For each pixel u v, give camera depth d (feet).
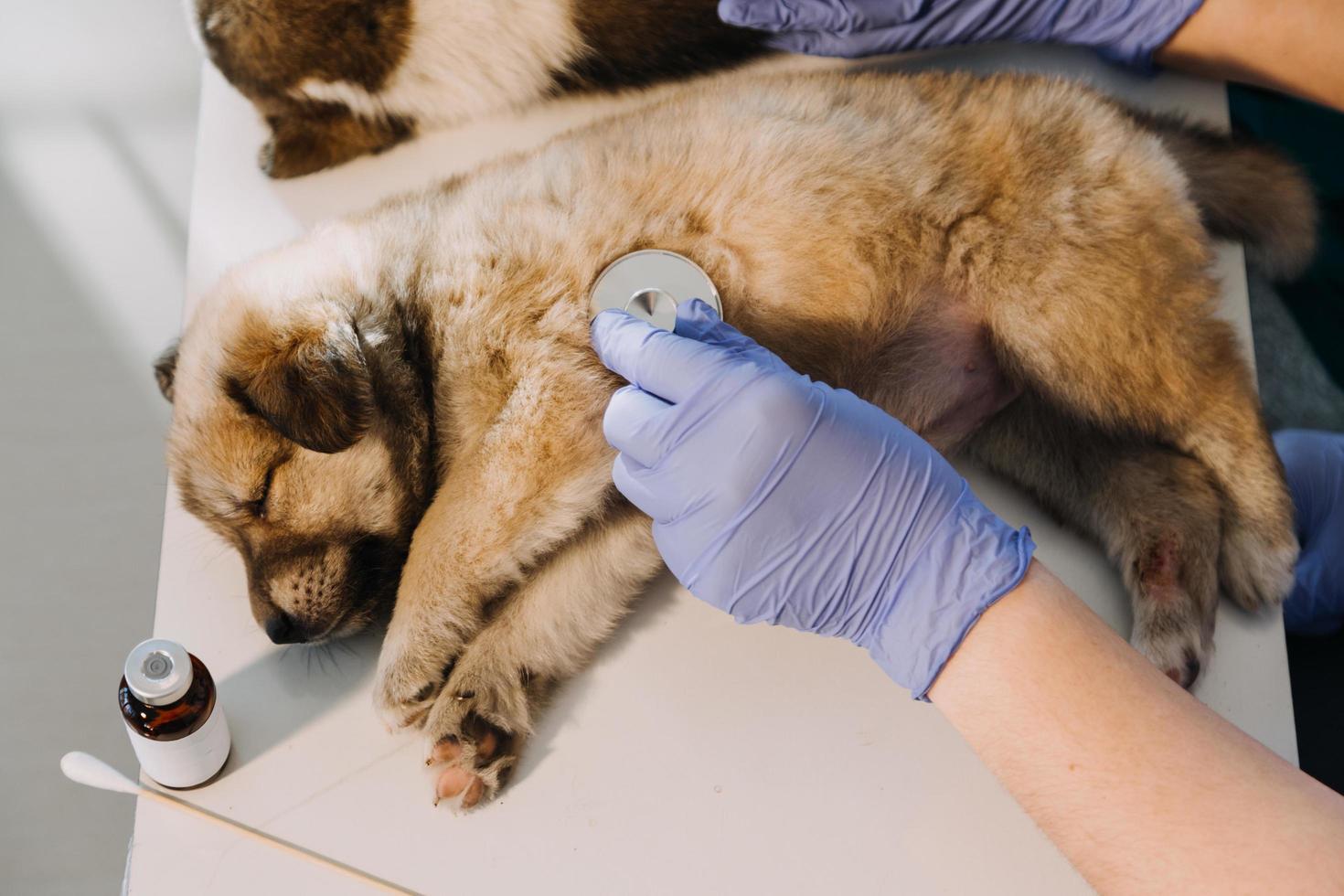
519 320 2.15
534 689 2.02
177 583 2.08
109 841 2.65
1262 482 2.15
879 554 1.91
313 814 1.95
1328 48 2.23
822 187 2.15
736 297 2.15
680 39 2.32
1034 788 1.79
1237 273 2.27
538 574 2.11
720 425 1.91
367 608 2.15
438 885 1.93
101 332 2.86
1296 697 2.42
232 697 2.02
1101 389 2.16
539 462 2.13
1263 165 2.29
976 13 2.29
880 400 2.21
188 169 2.93
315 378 2.07
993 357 2.20
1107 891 1.73
